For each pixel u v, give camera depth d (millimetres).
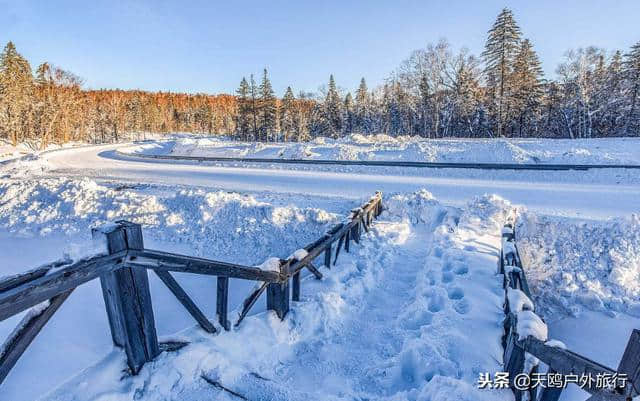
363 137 34219
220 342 3791
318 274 6215
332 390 3715
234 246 10133
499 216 10156
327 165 22578
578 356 2125
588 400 2014
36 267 2283
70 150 47906
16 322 5328
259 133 67375
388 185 16406
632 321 7516
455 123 48969
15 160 31672
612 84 41156
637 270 8242
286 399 3225
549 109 47594
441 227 9672
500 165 18375
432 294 5891
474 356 4000
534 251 9406
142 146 51000
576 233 9219
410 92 51094
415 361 4055
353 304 5922
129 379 3000
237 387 3346
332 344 4707
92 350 4215
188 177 20531
